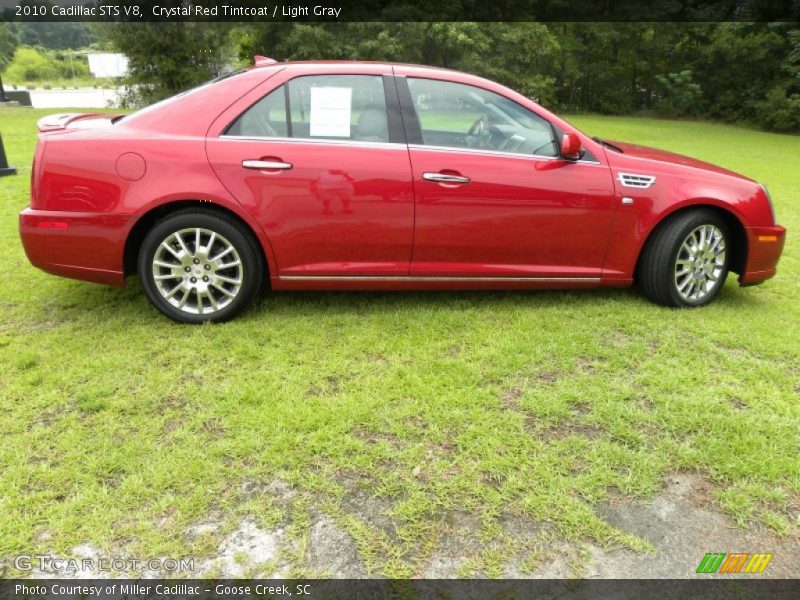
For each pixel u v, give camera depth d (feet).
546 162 11.57
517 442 7.91
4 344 10.45
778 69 85.92
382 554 6.16
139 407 8.61
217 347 10.52
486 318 12.03
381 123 11.21
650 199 11.95
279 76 11.04
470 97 11.59
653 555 6.25
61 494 6.86
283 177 10.71
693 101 92.58
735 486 7.24
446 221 11.30
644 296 13.47
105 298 12.67
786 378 9.83
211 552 6.14
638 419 8.52
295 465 7.41
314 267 11.34
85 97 107.04
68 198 10.48
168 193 10.48
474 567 6.03
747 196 12.54
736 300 13.69
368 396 8.99
